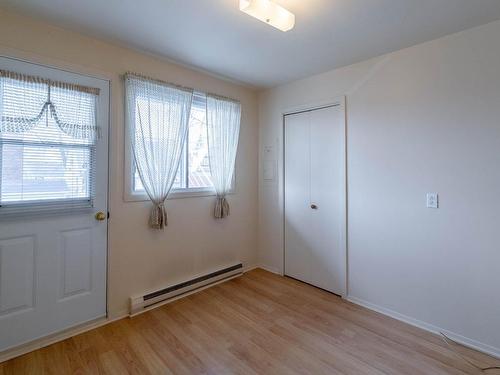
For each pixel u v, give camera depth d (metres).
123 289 2.34
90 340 2.00
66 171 2.01
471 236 1.97
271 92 3.36
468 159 1.97
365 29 1.99
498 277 1.86
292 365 1.77
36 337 1.92
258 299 2.68
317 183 2.95
